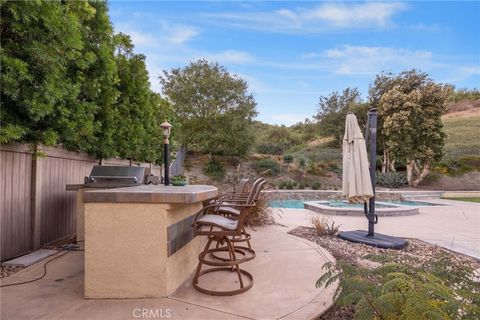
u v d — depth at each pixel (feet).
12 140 12.53
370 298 6.05
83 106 15.37
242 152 63.16
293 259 12.84
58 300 8.61
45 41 11.41
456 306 5.43
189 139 60.70
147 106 25.58
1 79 9.91
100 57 16.15
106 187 14.70
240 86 62.54
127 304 8.36
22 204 13.50
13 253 12.92
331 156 70.44
